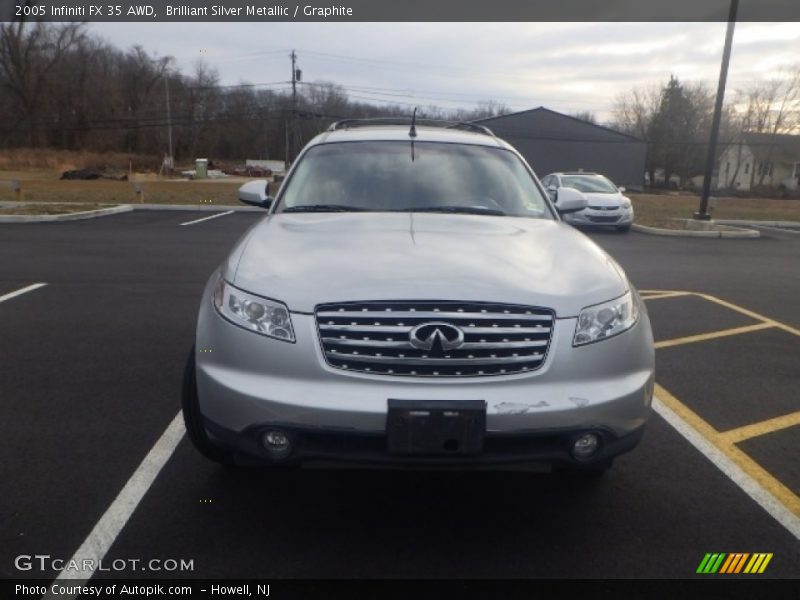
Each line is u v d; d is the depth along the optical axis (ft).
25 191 92.89
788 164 253.03
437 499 10.97
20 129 248.52
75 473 11.59
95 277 29.78
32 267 32.09
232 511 10.50
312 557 9.40
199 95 261.24
